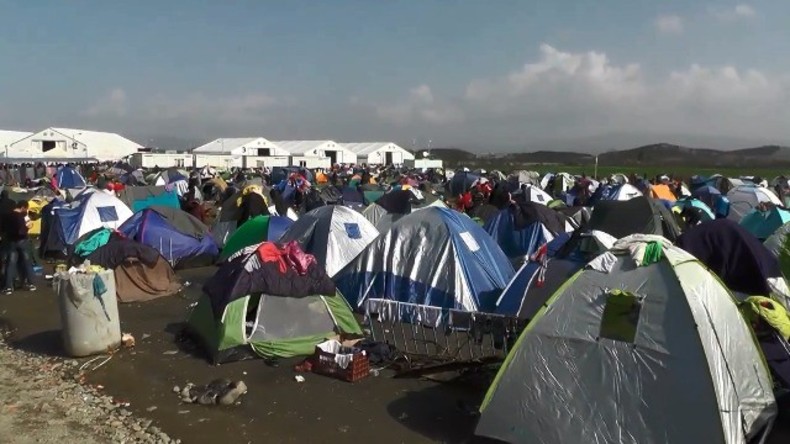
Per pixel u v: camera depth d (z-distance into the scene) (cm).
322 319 970
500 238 1560
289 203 2841
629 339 620
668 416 584
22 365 896
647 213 1434
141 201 2492
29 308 1216
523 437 629
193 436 669
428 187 3962
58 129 7888
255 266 941
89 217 1756
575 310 658
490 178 4238
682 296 615
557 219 1554
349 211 1423
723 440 565
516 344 671
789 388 696
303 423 700
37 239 2003
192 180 3475
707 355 590
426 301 1070
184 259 1595
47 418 708
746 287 957
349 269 1169
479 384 791
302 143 10369
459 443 651
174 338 1020
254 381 830
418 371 837
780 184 3603
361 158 10675
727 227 989
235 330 909
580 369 631
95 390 802
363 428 687
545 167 12706
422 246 1118
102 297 939
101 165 6769
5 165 5644
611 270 666
